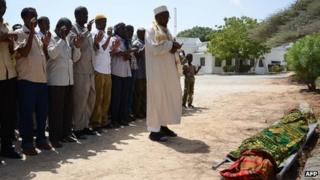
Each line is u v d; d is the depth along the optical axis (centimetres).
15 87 733
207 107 1480
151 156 755
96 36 911
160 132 902
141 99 1184
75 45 833
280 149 646
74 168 675
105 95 981
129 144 850
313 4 1783
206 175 643
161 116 895
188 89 1448
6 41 679
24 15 741
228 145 848
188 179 623
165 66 897
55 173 648
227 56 5553
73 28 872
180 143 864
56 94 797
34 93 748
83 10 877
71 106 856
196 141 884
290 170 653
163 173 653
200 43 6812
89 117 930
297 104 1504
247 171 554
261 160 579
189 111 1366
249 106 1491
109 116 1077
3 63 692
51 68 794
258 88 2436
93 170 666
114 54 1007
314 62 1938
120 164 701
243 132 983
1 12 682
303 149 760
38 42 749
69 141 859
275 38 1956
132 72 1099
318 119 1062
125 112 1073
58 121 809
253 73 5672
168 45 880
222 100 1717
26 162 706
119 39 1021
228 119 1180
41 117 780
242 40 5344
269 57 6125
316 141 830
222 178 621
